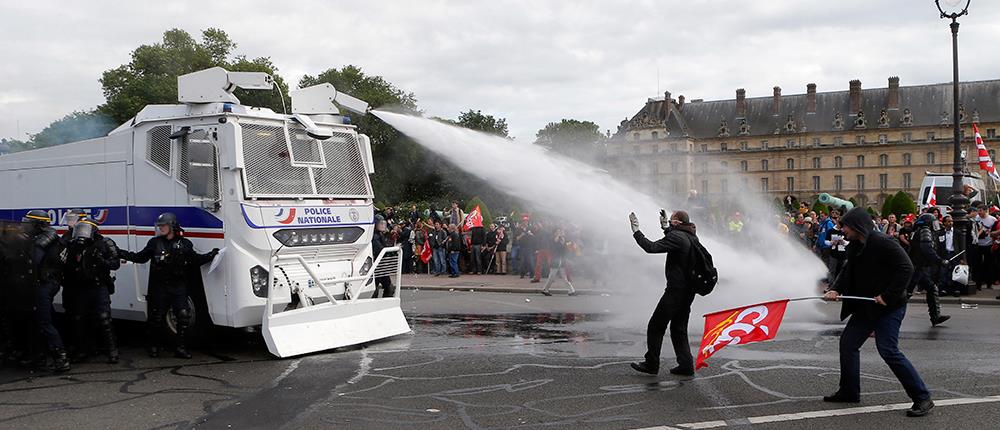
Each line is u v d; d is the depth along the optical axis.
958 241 15.91
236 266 9.58
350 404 7.33
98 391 8.02
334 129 10.85
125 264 10.70
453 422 6.69
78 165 11.18
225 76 9.77
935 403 7.06
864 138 109.12
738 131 114.25
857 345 7.07
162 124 10.27
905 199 36.34
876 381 8.01
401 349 10.30
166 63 58.50
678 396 7.51
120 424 6.74
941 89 108.00
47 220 9.21
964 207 16.58
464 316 13.88
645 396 7.53
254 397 7.67
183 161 10.02
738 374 8.46
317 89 10.98
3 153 13.09
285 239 9.84
